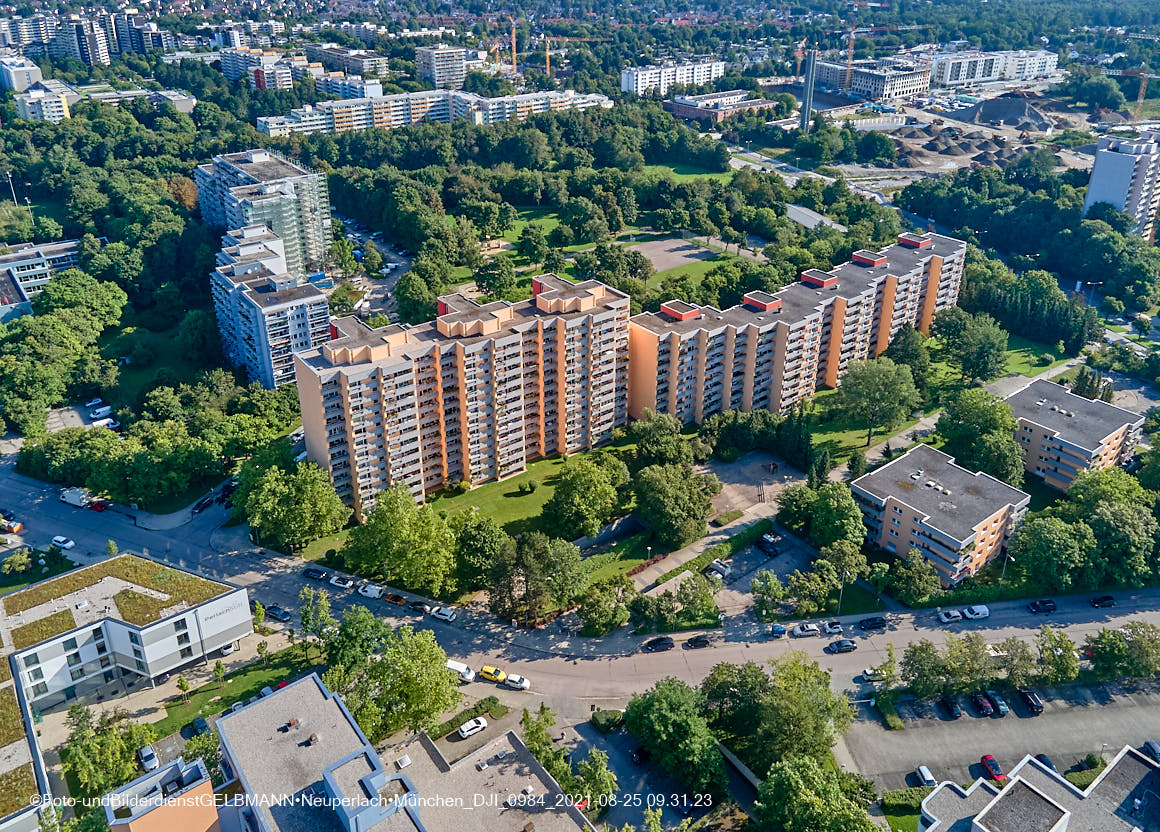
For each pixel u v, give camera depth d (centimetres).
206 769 19338
